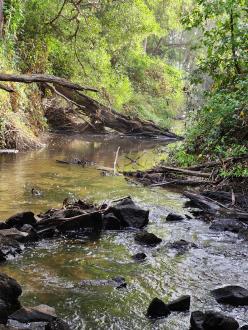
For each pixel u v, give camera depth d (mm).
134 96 32812
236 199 9031
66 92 20156
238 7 12508
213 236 7016
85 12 20906
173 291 4980
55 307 4504
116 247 6348
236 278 5379
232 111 11438
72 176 11203
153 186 10500
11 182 10055
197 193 9500
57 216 7016
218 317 4047
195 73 13672
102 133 23000
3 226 6598
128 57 31375
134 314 4434
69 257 5879
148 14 24688
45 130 20766
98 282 5105
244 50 12695
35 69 19141
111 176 11500
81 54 21703
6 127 14844
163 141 22078
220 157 10914
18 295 4418
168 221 7797
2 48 15125
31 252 5992
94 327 4172
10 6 15242
